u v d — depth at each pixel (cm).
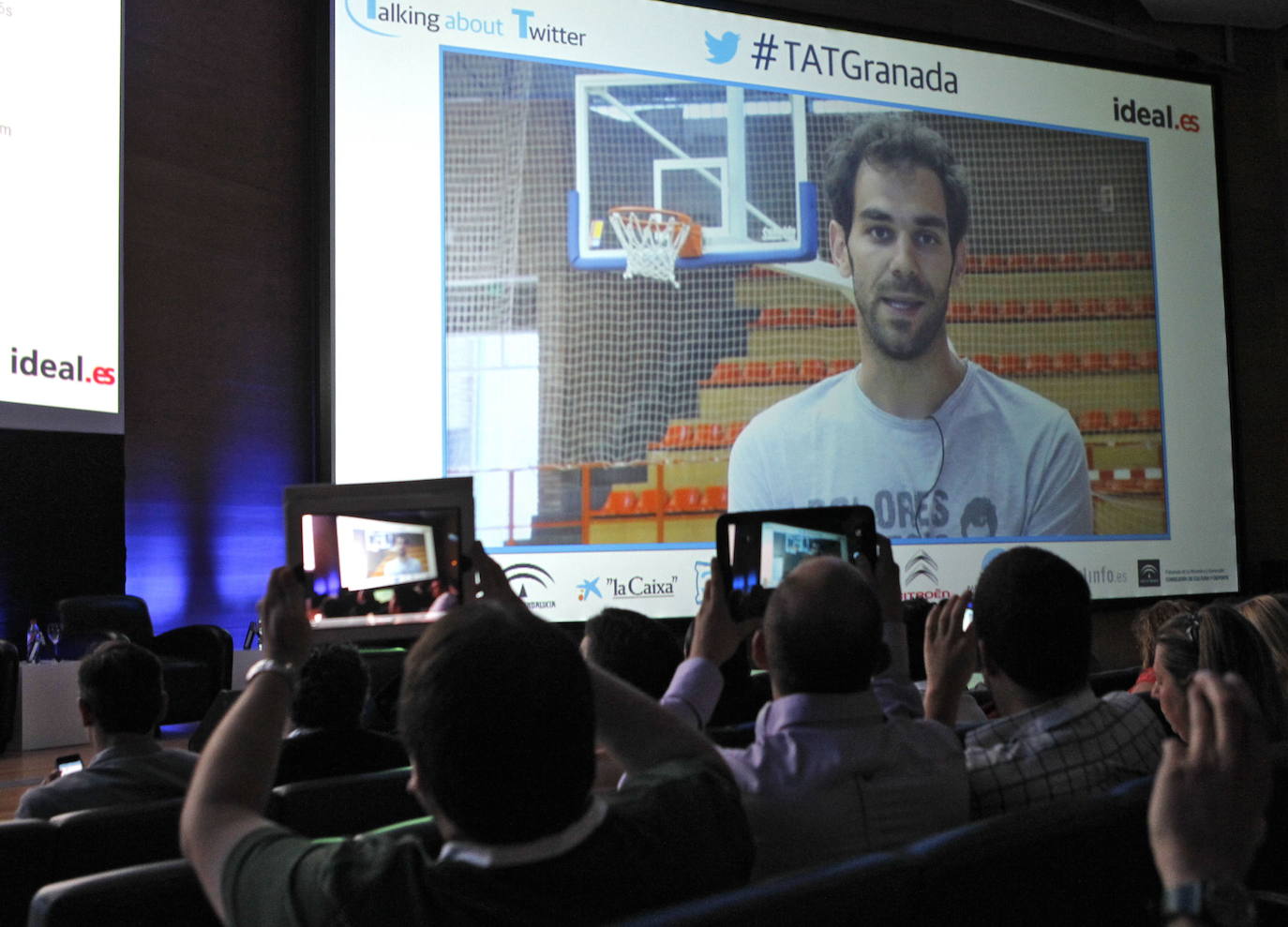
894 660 160
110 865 147
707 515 630
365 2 583
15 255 489
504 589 156
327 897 81
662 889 89
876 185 680
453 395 586
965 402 690
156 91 569
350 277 573
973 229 702
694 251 639
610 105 627
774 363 651
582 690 86
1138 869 104
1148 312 741
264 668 99
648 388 625
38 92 500
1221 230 762
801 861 125
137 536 559
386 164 582
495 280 597
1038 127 721
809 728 129
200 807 88
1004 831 93
